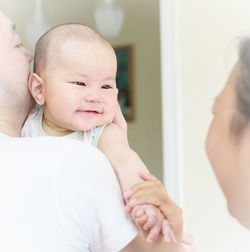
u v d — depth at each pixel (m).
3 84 0.80
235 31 1.80
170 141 1.92
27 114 0.90
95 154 0.68
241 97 1.73
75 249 0.62
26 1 3.44
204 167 1.82
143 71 3.44
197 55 1.88
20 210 0.62
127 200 0.68
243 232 1.71
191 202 1.85
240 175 1.71
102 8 3.42
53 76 0.87
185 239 0.87
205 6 1.86
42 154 0.64
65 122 0.86
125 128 0.93
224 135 1.76
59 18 3.58
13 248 0.61
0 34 0.85
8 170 0.65
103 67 0.88
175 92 1.92
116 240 0.63
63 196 0.61
